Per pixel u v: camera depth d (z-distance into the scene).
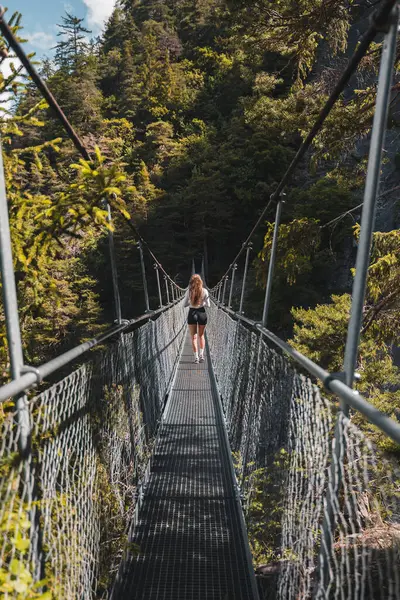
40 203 2.40
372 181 1.33
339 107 6.15
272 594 2.19
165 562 2.68
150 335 4.76
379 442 4.69
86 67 62.06
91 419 2.15
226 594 2.41
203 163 42.75
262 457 2.67
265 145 39.59
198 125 53.94
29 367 1.37
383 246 5.49
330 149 6.29
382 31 1.37
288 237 6.18
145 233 40.81
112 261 2.84
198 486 3.65
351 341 1.36
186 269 41.88
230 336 5.64
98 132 51.28
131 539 2.89
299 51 6.77
